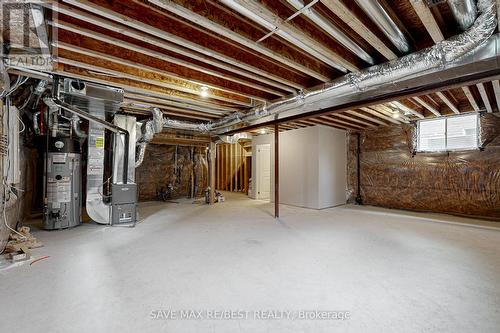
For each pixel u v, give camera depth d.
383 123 5.97
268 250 3.02
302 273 2.37
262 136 7.64
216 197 7.35
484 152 4.85
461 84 2.59
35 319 1.65
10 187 3.01
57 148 3.92
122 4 1.83
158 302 1.87
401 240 3.42
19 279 2.22
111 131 4.57
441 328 1.57
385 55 2.43
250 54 2.68
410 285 2.13
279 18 1.86
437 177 5.43
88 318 1.67
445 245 3.20
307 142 6.27
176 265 2.56
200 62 2.74
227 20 2.02
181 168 8.34
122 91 3.31
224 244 3.26
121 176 4.41
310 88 3.22
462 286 2.11
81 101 3.28
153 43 2.20
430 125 5.56
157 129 4.54
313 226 4.25
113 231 3.90
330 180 6.35
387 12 1.97
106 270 2.43
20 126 3.78
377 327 1.59
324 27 2.00
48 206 3.89
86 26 2.02
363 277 2.29
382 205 6.31
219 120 5.07
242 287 2.10
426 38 2.43
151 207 6.33
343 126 6.35
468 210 5.04
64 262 2.62
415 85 2.62
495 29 1.87
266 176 8.01
